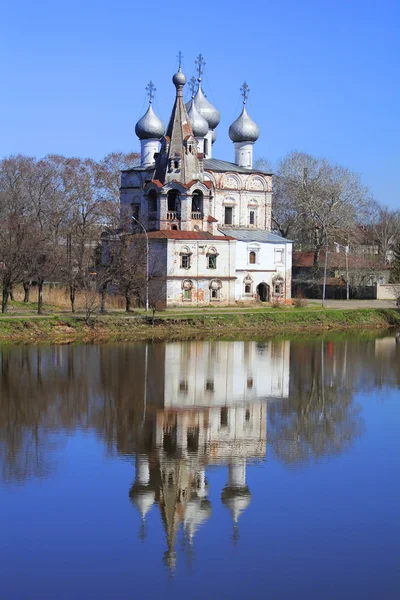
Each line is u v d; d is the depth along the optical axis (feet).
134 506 101.65
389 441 135.13
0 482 109.29
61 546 89.56
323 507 102.22
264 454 126.11
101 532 93.76
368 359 226.79
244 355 228.43
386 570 84.58
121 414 149.59
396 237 501.15
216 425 144.15
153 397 165.27
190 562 86.02
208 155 355.36
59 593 79.20
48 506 101.14
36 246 273.95
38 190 431.02
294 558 87.10
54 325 254.06
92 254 324.60
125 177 347.36
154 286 300.61
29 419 143.84
